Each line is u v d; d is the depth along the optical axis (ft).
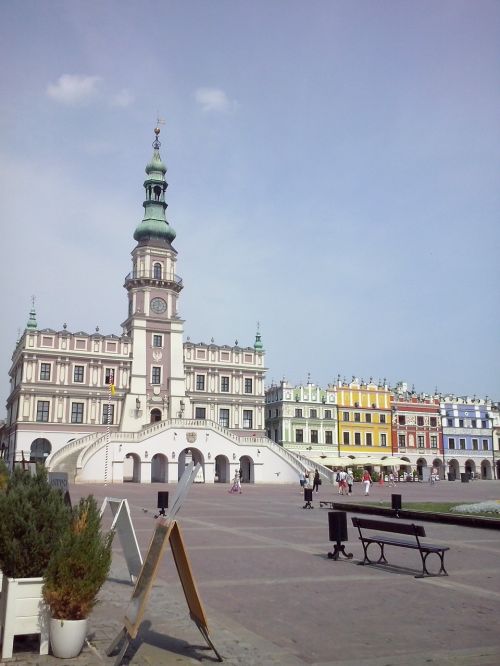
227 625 32.78
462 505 102.89
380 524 51.06
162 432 237.25
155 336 280.51
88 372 265.75
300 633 31.63
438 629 32.48
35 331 258.37
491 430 386.11
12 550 28.12
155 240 293.02
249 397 301.63
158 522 28.99
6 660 26.50
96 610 35.81
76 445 229.04
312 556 55.77
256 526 80.48
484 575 47.29
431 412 369.91
